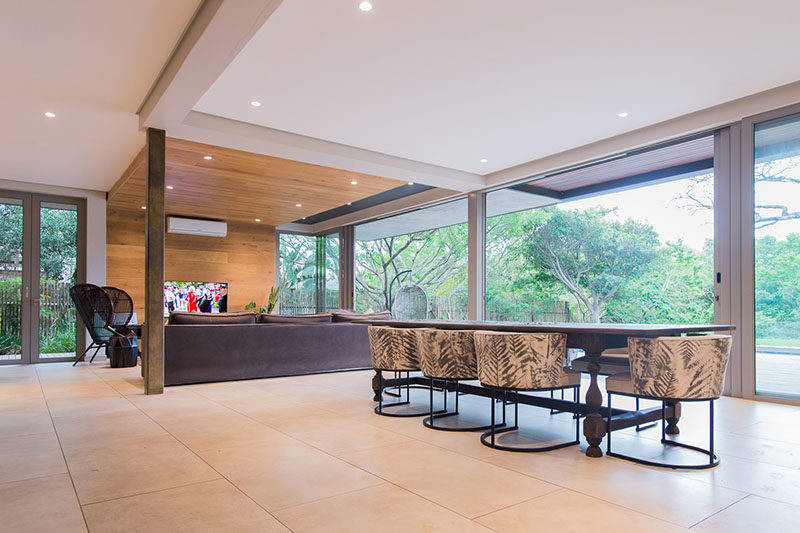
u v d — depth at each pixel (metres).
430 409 3.76
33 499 2.19
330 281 11.75
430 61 3.96
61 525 1.93
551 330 3.05
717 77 4.25
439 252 10.64
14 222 7.66
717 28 3.51
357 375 6.05
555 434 3.34
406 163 6.56
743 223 4.70
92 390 5.05
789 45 3.74
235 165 6.39
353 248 11.11
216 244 10.70
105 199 8.27
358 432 3.38
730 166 4.83
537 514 2.03
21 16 3.29
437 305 10.54
